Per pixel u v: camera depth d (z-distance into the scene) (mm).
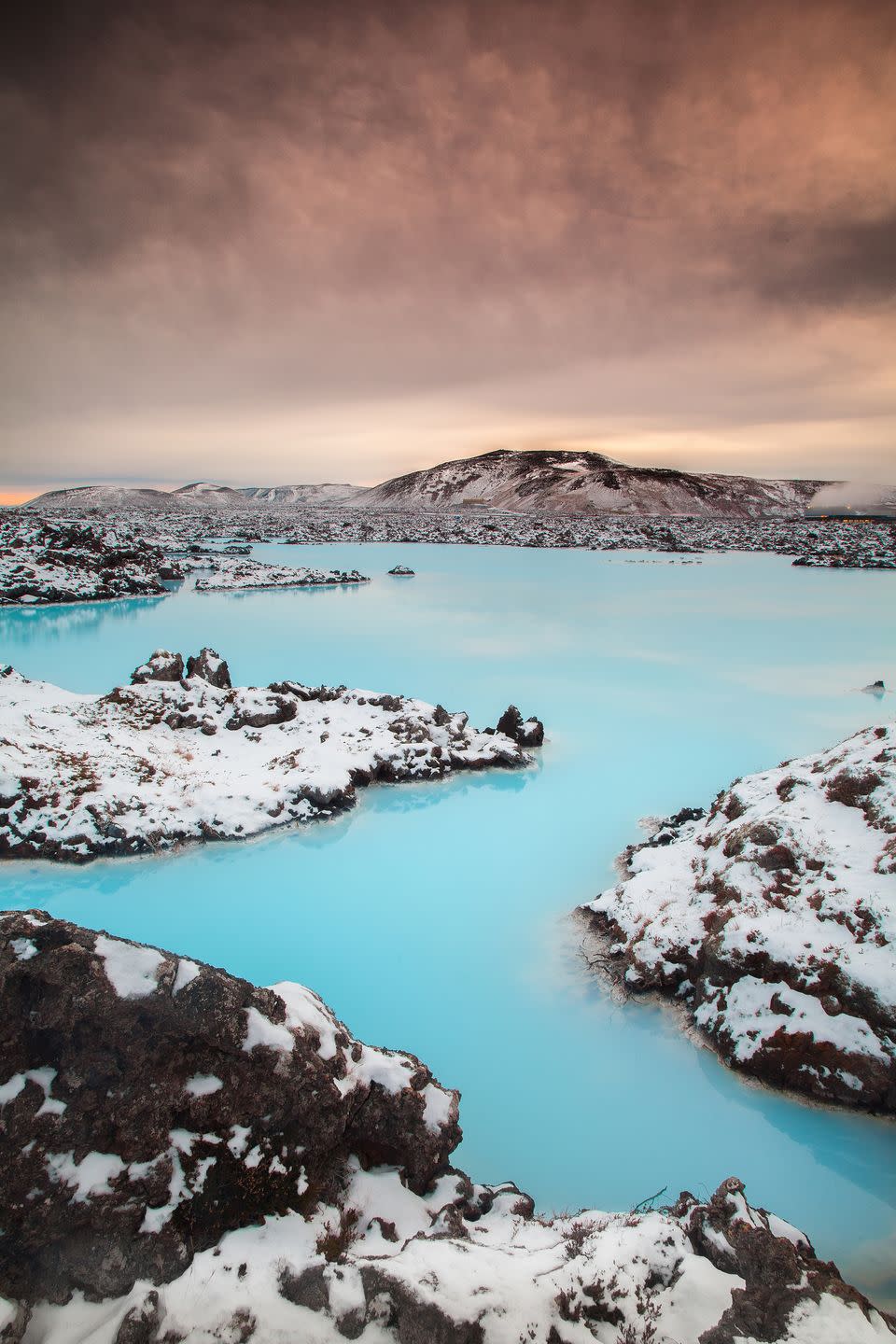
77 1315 5609
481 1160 8867
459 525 148000
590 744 23719
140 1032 6531
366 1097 7430
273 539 113250
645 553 95938
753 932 10781
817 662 35000
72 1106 6258
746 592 59188
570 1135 9180
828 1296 5863
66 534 65812
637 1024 11047
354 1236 6508
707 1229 6488
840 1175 8633
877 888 10703
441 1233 6543
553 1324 5578
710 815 15469
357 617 47406
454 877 15445
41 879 15086
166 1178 6211
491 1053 10555
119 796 17047
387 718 22938
